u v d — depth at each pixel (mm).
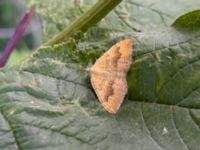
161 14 192
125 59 142
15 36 192
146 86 144
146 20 187
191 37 149
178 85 143
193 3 199
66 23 183
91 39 152
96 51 149
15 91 137
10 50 191
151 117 140
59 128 132
